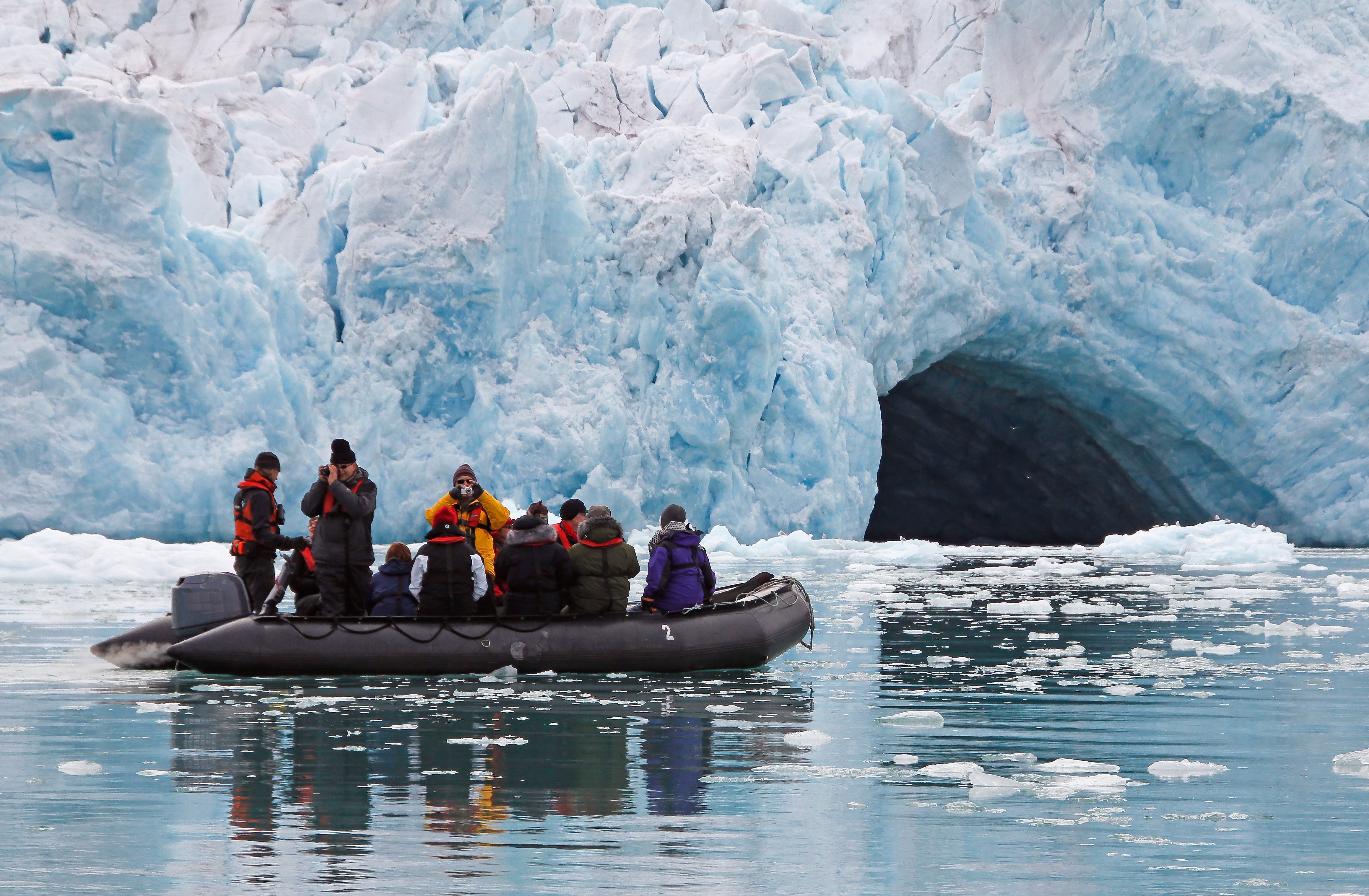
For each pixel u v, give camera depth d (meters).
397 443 84.00
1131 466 118.25
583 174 93.00
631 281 88.81
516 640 27.50
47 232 74.75
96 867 13.04
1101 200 106.56
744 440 88.69
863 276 96.75
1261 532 80.00
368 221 85.06
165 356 77.12
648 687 26.12
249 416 78.62
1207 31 105.56
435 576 28.06
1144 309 105.69
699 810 15.62
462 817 15.20
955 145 101.06
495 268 84.38
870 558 76.06
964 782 17.33
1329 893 12.30
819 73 105.12
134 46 100.62
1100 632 36.53
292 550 30.11
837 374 91.75
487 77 85.38
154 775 17.45
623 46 107.50
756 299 86.19
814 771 17.91
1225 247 105.94
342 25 104.31
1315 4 110.38
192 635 28.14
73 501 73.06
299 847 13.85
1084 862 13.36
